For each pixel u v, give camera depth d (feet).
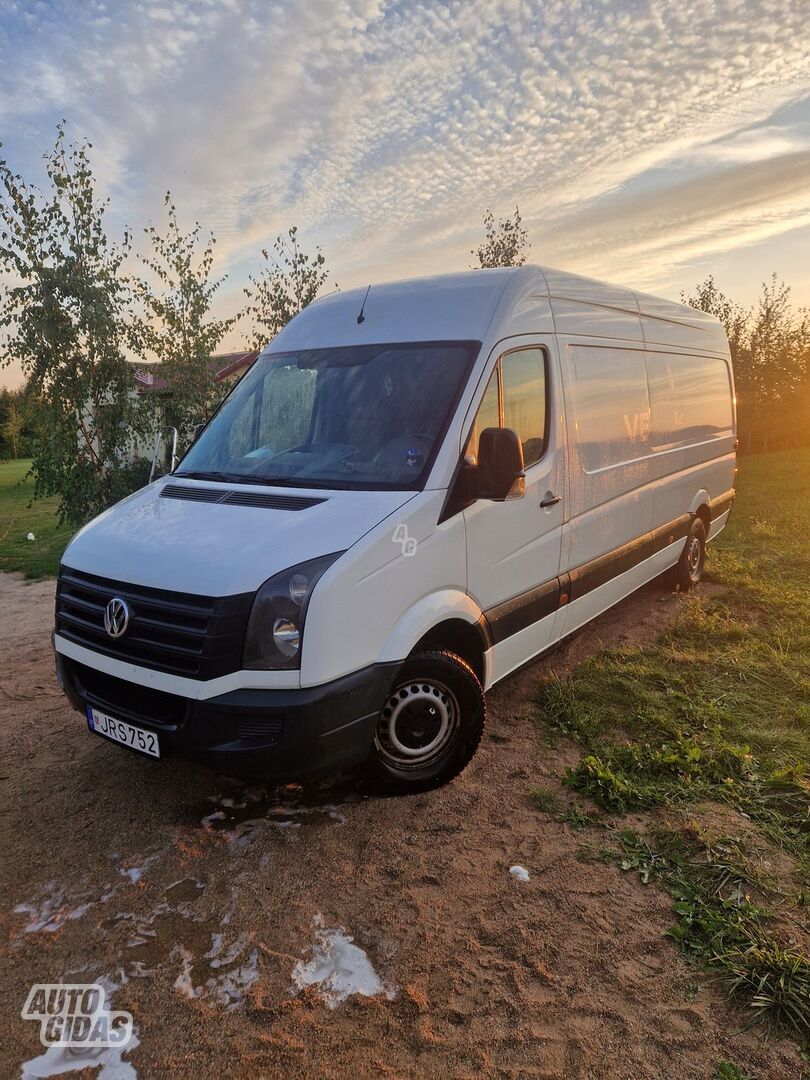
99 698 11.28
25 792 12.80
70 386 33.60
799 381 81.61
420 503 11.35
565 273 15.88
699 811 11.93
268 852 11.04
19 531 47.16
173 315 37.52
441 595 11.87
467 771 13.26
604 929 9.46
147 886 10.35
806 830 11.45
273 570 9.93
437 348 13.20
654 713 15.25
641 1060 7.68
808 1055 7.70
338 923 9.62
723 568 27.25
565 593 15.64
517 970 8.83
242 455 13.80
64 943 9.33
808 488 50.01
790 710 15.56
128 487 36.91
